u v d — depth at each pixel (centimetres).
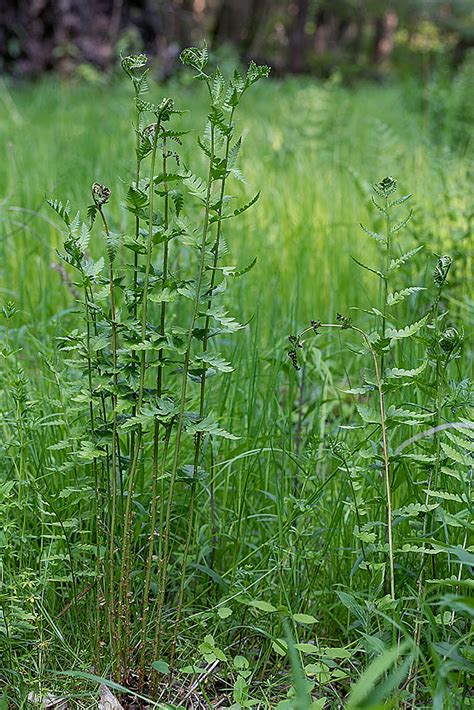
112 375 220
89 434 228
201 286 215
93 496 239
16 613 224
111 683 206
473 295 423
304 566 261
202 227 219
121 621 222
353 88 2145
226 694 233
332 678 232
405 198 240
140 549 257
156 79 1329
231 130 206
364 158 705
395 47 2736
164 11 1675
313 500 248
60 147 683
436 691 186
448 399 234
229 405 318
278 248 498
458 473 224
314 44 2708
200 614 233
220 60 1421
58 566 250
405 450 269
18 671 225
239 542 269
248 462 283
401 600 219
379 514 256
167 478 229
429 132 827
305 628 249
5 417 282
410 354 293
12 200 520
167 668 217
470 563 196
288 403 300
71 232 214
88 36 1459
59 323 346
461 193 480
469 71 955
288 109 988
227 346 353
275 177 626
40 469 265
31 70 1436
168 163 580
